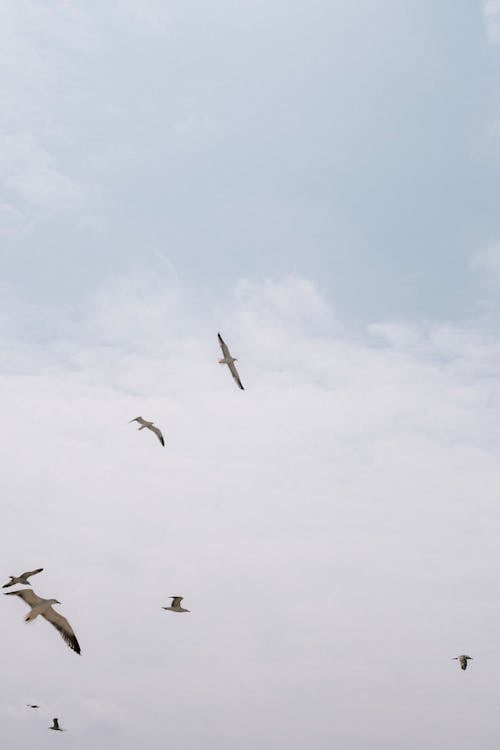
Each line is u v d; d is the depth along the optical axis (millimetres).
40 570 34531
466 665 76812
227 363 60344
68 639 33000
